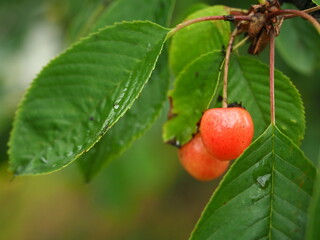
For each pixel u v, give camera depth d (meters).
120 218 0.63
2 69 0.54
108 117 0.31
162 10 0.36
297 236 0.29
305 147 0.48
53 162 0.32
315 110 0.48
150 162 0.59
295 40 0.41
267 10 0.32
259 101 0.33
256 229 0.29
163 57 0.36
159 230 0.84
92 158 0.37
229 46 0.32
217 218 0.29
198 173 0.34
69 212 0.88
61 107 0.33
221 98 0.33
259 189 0.30
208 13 0.33
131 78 0.32
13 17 0.56
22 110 0.33
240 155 0.30
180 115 0.34
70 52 0.32
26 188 0.85
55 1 0.54
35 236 0.87
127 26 0.32
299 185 0.30
